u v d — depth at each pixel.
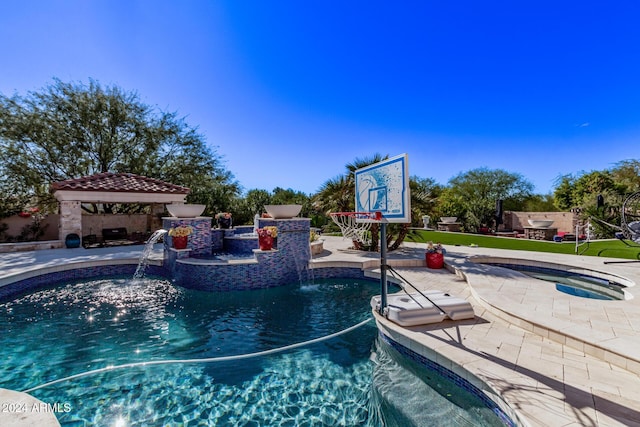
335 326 5.82
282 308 6.78
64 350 4.82
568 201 23.03
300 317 6.27
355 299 7.39
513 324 4.72
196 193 18.34
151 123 19.41
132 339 5.23
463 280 7.84
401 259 9.91
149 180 15.71
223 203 18.56
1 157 15.48
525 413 2.59
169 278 9.27
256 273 8.27
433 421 3.35
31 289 7.95
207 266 7.99
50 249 12.12
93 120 17.36
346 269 9.45
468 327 4.60
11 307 6.67
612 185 20.28
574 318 4.56
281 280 8.66
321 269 9.38
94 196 13.20
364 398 3.75
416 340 4.11
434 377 3.81
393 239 13.02
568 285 8.00
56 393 3.79
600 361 3.54
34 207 17.08
